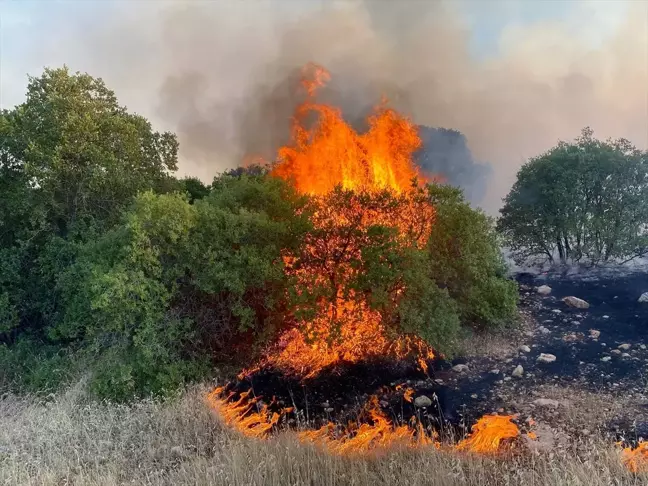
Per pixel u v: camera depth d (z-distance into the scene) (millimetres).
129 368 6809
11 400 7246
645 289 9570
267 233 7762
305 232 7742
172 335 7285
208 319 7656
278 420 6520
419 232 8258
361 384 7293
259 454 5363
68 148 8180
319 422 6434
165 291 7113
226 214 7652
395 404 6703
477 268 8227
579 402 6184
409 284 7344
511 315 8547
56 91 8531
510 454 5266
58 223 8922
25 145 8430
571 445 5305
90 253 7656
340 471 5039
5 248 8523
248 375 7648
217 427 6309
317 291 7312
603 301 9281
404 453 5348
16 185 8367
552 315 8969
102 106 9062
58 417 6480
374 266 7238
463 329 8188
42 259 8266
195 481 5000
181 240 7270
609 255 10727
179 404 6688
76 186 8641
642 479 4535
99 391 6938
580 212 10664
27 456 5727
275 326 7875
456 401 6590
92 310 7453
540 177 10789
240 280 7352
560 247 11133
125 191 8984
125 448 5953
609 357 7199
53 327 8531
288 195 8789
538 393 6516
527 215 10930
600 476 4562
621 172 10266
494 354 7828
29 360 8125
